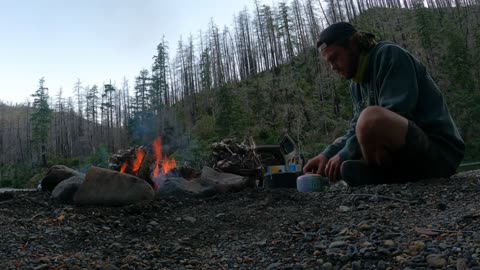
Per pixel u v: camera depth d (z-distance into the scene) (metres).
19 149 75.62
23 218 2.95
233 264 1.82
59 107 84.56
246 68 70.50
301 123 40.91
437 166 2.98
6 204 3.50
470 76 39.94
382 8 61.16
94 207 3.44
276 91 48.03
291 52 60.84
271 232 2.39
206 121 43.91
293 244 1.96
